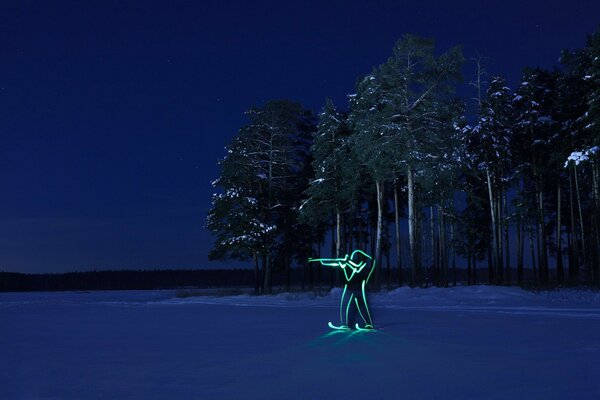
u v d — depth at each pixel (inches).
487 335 450.0
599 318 596.4
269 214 1957.4
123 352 383.6
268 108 1925.4
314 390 247.9
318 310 838.5
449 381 261.7
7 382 279.0
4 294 2819.9
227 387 258.1
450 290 1097.4
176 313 815.7
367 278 526.3
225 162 1875.0
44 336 498.3
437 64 1400.1
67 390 258.1
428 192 1707.7
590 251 1846.7
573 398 221.1
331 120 1824.6
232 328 557.3
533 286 1544.0
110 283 4891.7
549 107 1760.6
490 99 1743.4
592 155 1412.4
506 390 239.1
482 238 2233.0
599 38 1434.5
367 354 354.3
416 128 1443.2
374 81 1475.1
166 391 251.8
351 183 1763.0
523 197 1850.4
